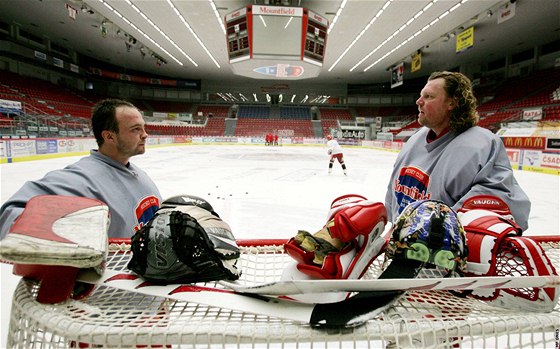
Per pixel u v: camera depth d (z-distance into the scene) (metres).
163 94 33.25
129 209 1.31
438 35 17.44
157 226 0.69
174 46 20.95
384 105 33.88
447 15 14.62
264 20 13.41
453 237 0.70
